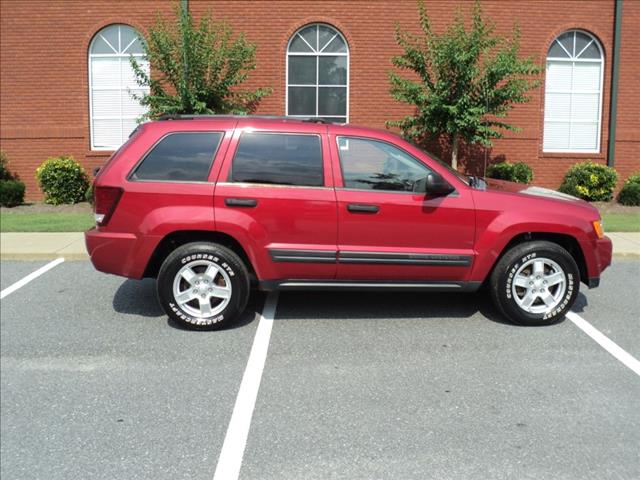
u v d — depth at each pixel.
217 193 5.41
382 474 3.29
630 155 14.42
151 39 12.48
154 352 5.05
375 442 3.61
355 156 5.55
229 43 13.51
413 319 5.88
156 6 13.70
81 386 4.39
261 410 4.01
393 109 13.72
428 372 4.62
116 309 6.23
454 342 5.26
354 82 13.66
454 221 5.51
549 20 13.80
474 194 5.55
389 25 13.52
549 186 14.30
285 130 5.55
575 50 14.19
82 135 14.07
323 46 13.73
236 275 5.46
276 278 5.54
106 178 5.47
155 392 4.29
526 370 4.66
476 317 5.95
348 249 5.46
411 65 12.21
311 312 6.09
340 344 5.21
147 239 5.40
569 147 14.49
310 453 3.49
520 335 5.45
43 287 7.07
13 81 13.97
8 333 5.52
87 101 14.02
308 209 5.43
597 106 14.38
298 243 5.46
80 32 13.84
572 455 3.46
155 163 5.50
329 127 5.59
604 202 13.69
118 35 13.95
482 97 11.77
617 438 3.65
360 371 4.64
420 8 12.12
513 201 5.59
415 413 3.96
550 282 5.65
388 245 5.50
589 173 13.51
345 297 6.61
